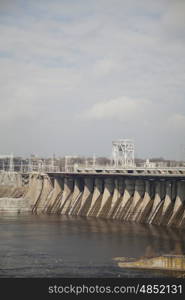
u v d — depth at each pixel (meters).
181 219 190.12
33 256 143.38
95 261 136.25
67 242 164.25
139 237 171.38
